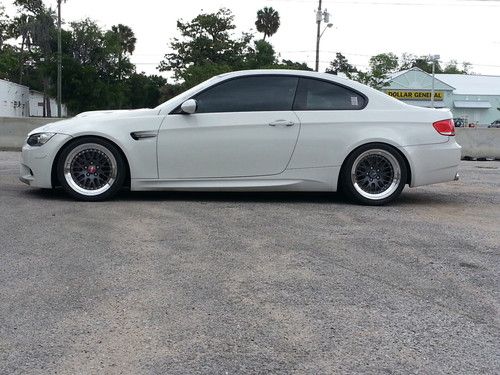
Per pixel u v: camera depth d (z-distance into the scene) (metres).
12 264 4.00
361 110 6.31
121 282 3.70
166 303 3.38
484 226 5.42
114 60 57.91
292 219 5.50
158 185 6.16
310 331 3.06
